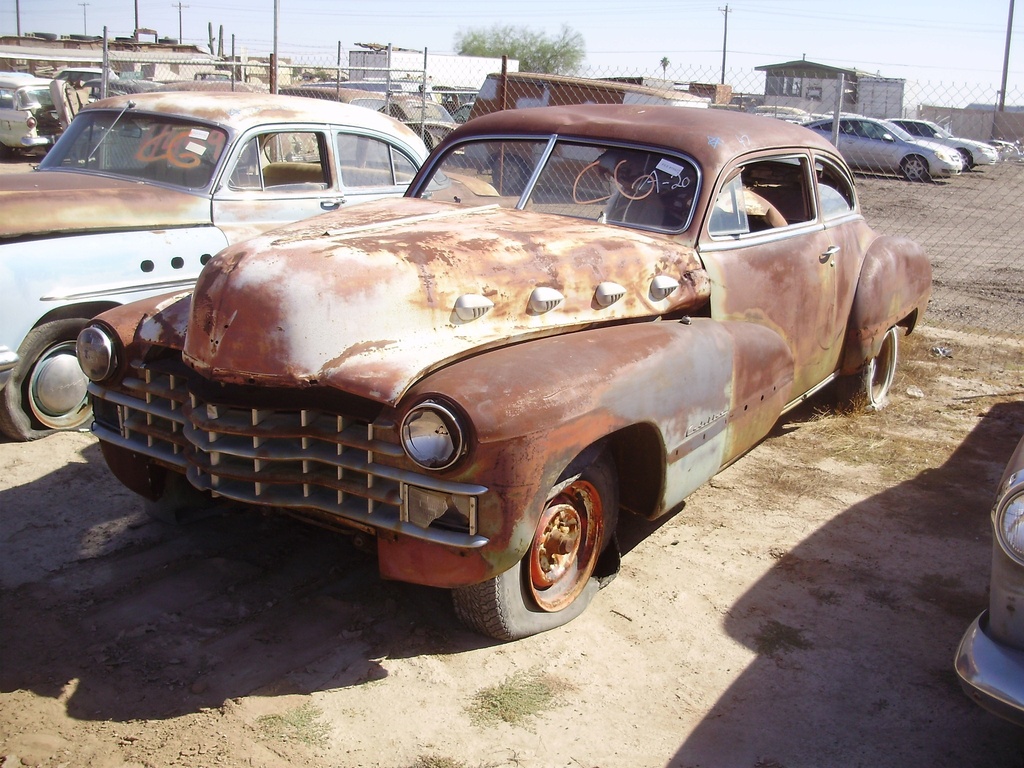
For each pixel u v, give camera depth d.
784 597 3.88
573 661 3.37
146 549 4.06
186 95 6.55
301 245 3.24
